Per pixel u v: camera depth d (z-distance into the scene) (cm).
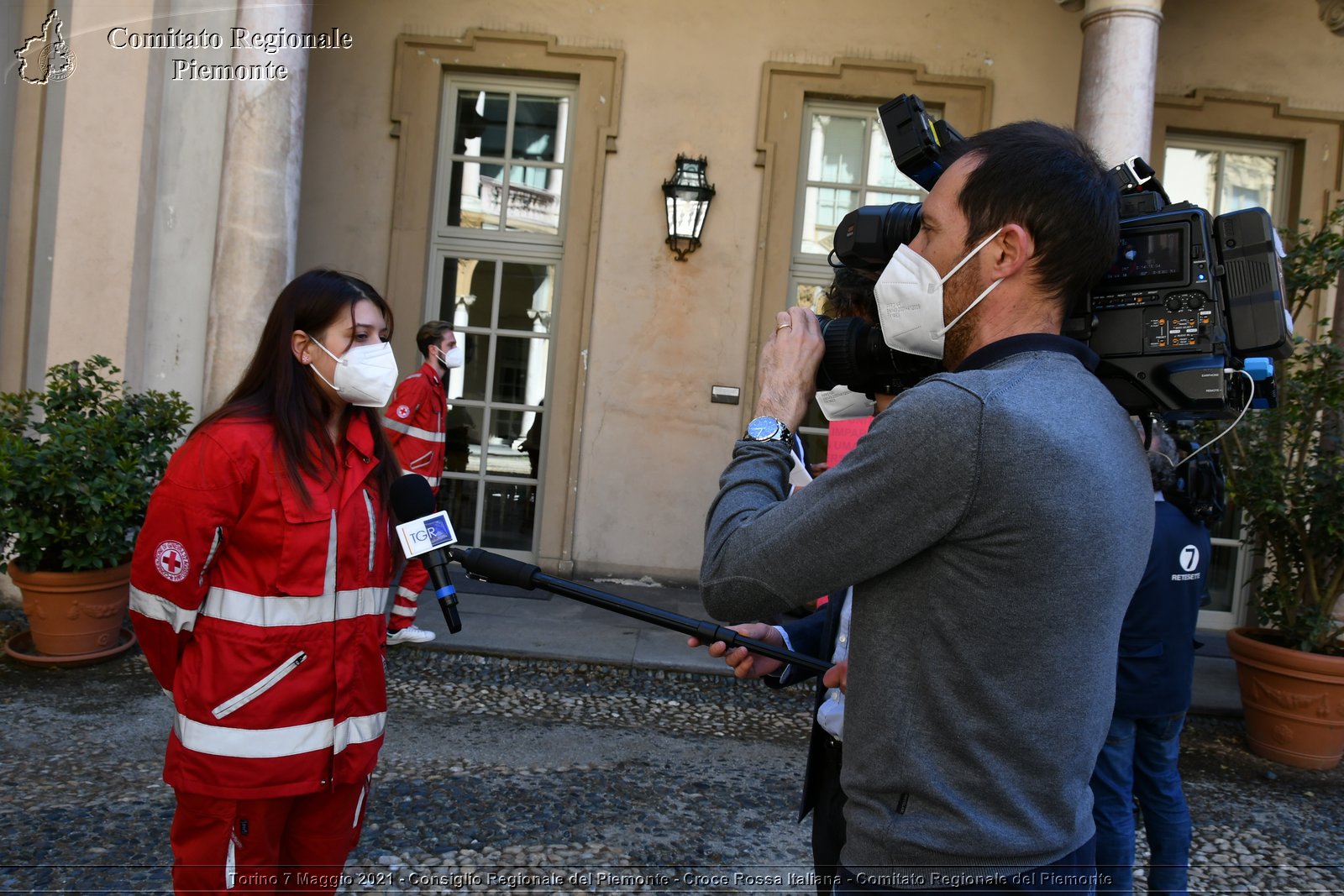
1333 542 424
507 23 659
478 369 685
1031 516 100
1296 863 329
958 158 122
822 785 168
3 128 520
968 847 106
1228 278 119
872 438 106
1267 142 674
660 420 664
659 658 502
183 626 167
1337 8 646
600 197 660
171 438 474
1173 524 256
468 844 298
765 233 656
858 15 661
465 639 507
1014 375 108
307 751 171
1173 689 254
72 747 353
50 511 443
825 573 108
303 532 170
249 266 517
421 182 661
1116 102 525
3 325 531
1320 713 417
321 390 182
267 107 518
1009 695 105
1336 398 413
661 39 659
